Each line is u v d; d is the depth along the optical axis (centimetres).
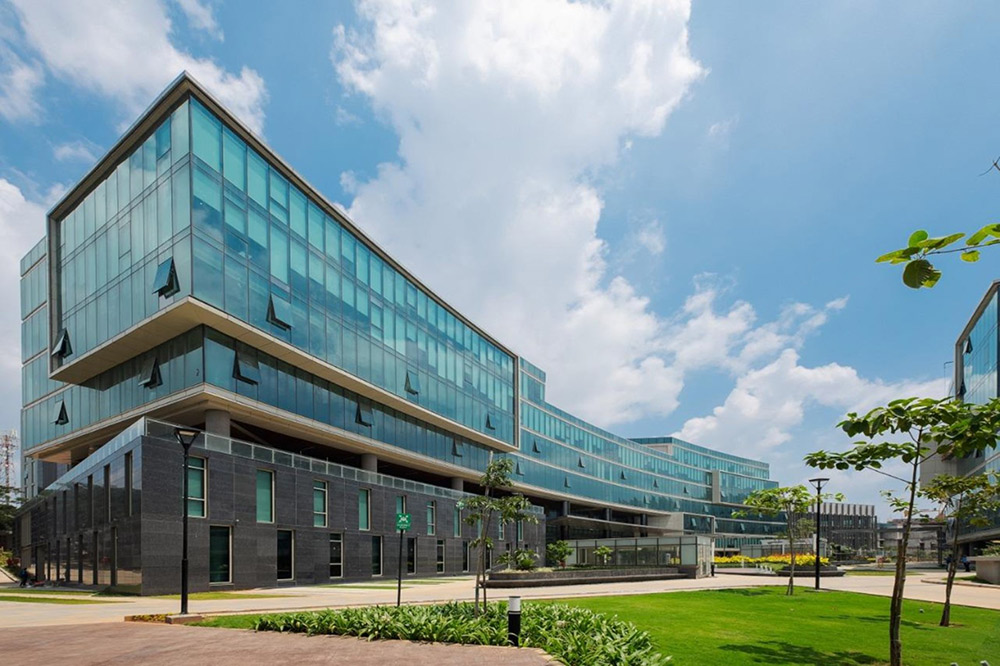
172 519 2448
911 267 469
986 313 5884
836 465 1133
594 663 1023
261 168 3241
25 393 4447
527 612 1522
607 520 8781
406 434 4647
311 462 3275
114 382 3481
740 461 13138
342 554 3456
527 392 6919
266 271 3186
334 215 3809
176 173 2859
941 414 905
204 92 2870
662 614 1977
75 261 3591
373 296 4178
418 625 1324
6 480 10206
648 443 11231
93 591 2753
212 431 3056
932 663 1302
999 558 4009
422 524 4247
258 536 2844
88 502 3041
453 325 5319
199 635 1388
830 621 1972
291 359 3416
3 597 2472
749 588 3300
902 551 1159
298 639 1321
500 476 1920
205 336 2920
